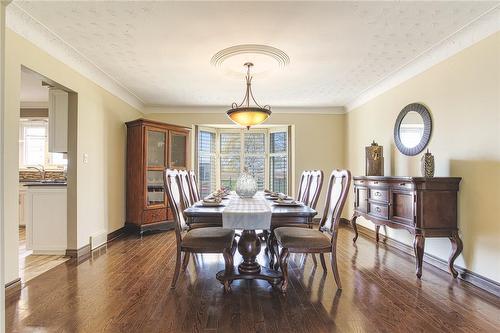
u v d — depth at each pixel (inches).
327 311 80.4
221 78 155.9
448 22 97.3
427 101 128.0
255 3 86.4
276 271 108.0
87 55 125.7
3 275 51.3
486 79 97.8
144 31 103.7
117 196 175.3
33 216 135.1
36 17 95.0
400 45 114.8
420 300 87.6
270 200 124.3
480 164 100.1
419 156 133.2
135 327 71.9
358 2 86.0
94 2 86.6
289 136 235.9
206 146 240.5
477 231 100.9
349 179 93.0
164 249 145.8
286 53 121.8
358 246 152.2
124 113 186.2
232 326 72.5
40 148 224.5
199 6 88.0
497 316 78.2
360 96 192.5
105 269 114.9
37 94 195.8
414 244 108.4
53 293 91.8
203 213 89.8
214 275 108.7
